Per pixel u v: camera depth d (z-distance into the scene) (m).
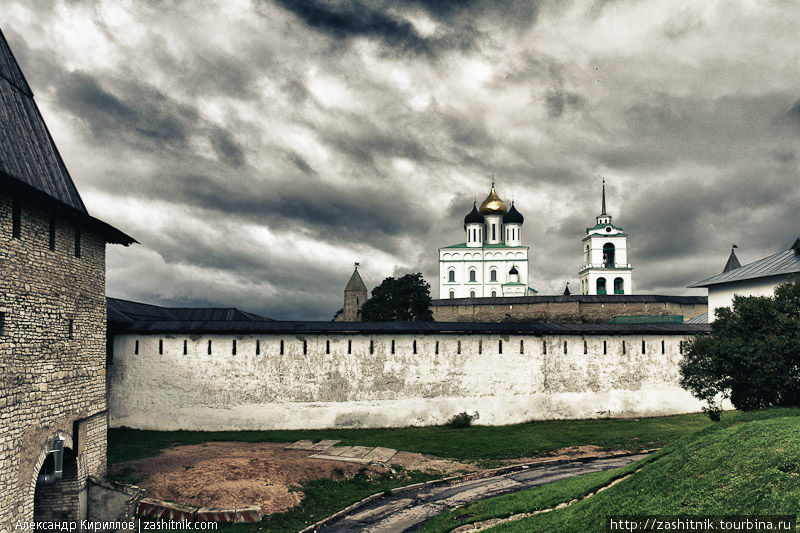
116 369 32.44
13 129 17.08
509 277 96.94
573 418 37.03
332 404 33.69
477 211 102.81
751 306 23.53
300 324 34.94
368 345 34.62
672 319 64.06
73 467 17.45
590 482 20.17
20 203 14.96
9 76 18.16
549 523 15.98
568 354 37.66
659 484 15.80
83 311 18.56
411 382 34.81
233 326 33.41
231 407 32.69
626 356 38.31
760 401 23.58
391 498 21.55
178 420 32.22
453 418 34.84
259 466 22.92
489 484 23.14
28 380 15.02
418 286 61.03
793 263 38.72
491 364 36.19
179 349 32.75
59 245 17.09
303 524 18.39
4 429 13.80
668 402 38.41
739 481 13.99
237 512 18.30
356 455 26.69
